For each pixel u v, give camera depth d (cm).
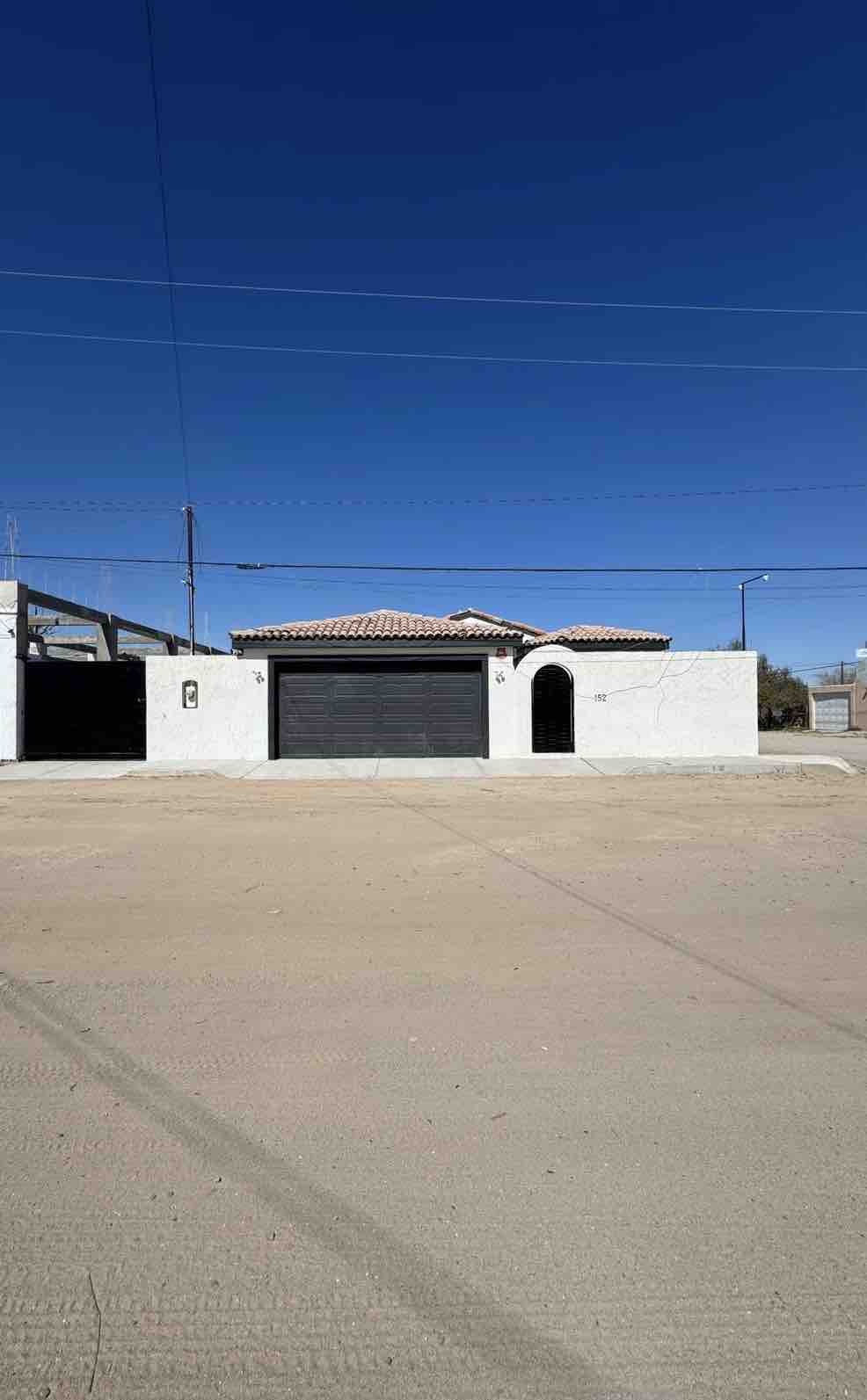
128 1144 333
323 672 2098
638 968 541
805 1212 291
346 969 541
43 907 698
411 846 979
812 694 4984
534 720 2147
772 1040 430
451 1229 282
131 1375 224
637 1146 332
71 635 3647
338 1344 234
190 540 3581
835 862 879
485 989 505
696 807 1324
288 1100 369
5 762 2023
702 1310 246
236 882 791
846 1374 224
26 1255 269
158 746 2056
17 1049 420
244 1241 276
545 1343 234
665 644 3158
